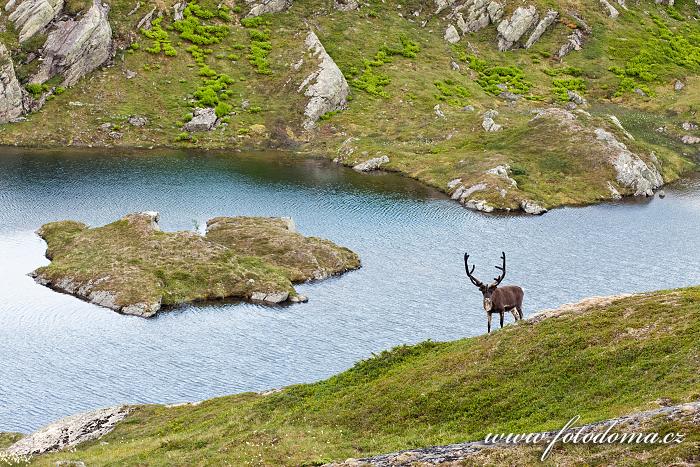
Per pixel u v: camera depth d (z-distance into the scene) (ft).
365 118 469.16
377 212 335.88
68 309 229.66
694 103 502.38
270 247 279.49
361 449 99.96
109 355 196.85
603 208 359.66
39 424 161.79
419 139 447.42
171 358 195.11
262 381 181.37
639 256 277.23
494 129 448.65
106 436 139.23
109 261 256.52
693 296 116.67
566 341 112.47
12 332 210.38
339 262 270.46
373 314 225.76
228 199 343.46
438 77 514.68
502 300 131.03
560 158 408.05
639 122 479.41
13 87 434.30
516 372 109.60
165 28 503.61
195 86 471.21
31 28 460.55
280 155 433.07
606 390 96.27
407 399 111.96
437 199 362.53
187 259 259.60
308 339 207.82
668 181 414.21
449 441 93.91
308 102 468.75
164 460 108.88
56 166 382.42
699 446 68.44
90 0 478.18
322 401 123.24
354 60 516.73
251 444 107.04
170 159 409.08
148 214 290.15
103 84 460.96
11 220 303.27
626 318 114.52
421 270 262.67
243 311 232.32
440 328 213.05
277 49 507.71
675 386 90.07
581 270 259.80
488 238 301.22
